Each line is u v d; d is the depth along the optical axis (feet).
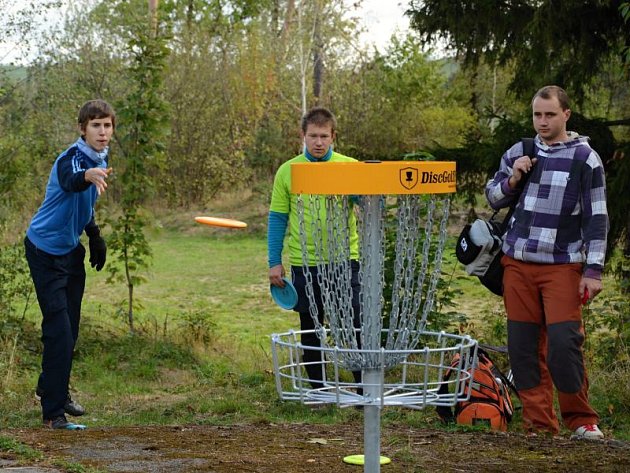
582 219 22.76
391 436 22.38
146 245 47.39
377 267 11.82
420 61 123.85
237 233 104.37
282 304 26.48
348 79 126.72
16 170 52.60
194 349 43.42
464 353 12.37
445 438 22.17
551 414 23.94
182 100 119.34
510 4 45.16
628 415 28.14
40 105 89.10
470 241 24.03
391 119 122.62
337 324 11.95
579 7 42.80
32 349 40.52
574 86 46.70
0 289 43.98
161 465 17.85
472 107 124.88
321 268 11.95
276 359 11.99
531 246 22.99
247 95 122.93
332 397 11.62
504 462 19.26
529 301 23.38
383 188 10.93
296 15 133.80
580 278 22.86
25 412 28.50
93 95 102.32
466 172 47.16
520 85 48.16
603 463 19.31
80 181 22.41
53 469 17.16
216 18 166.71
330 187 10.98
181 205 118.93
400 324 12.26
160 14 49.24
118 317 49.80
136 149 47.06
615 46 44.57
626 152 41.83
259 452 19.66
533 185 23.17
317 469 17.79
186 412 29.73
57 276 23.82
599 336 35.27
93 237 25.67
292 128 127.24
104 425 27.25
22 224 60.75
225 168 118.32
